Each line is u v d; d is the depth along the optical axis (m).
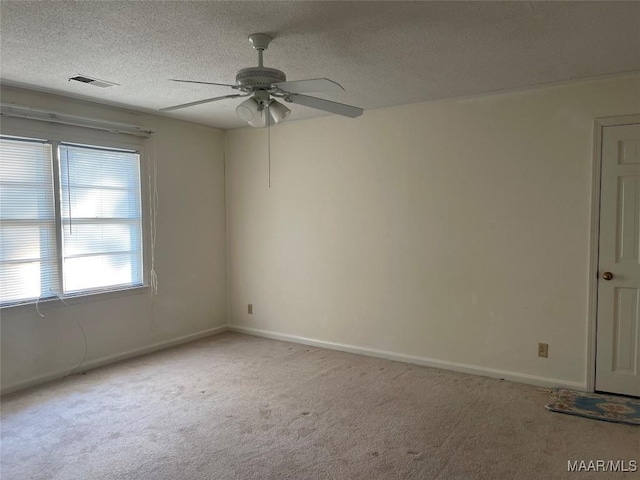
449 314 3.97
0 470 2.44
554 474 2.37
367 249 4.38
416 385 3.62
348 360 4.27
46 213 3.73
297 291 4.87
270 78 2.42
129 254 4.37
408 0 2.12
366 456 2.56
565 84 3.40
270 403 3.28
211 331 5.23
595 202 3.33
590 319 3.39
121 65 3.03
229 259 5.40
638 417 2.97
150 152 4.50
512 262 3.68
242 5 2.16
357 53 2.79
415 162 4.08
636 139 3.20
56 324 3.81
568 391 3.43
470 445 2.67
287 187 4.87
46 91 3.63
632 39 2.59
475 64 3.00
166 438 2.77
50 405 3.26
